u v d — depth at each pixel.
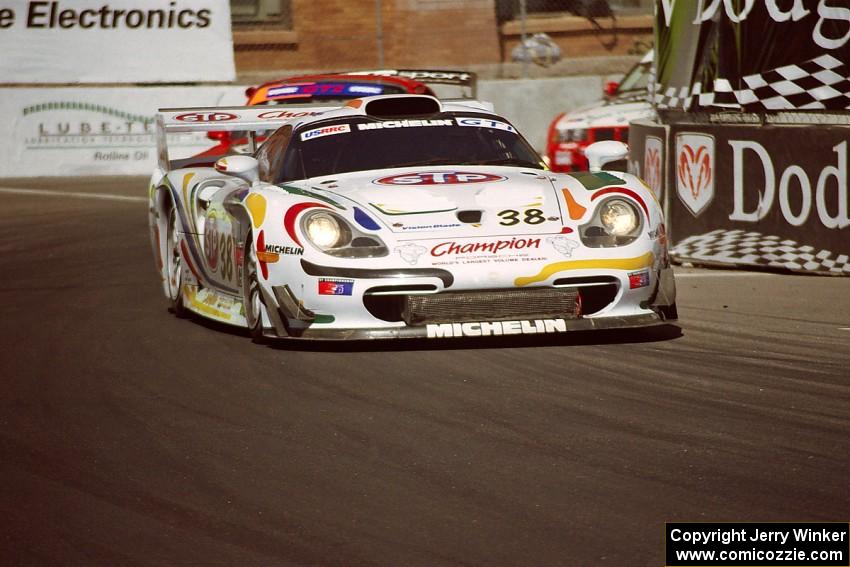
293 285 19.22
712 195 29.62
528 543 11.01
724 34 29.61
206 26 62.47
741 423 14.83
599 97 66.25
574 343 19.97
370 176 21.48
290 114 27.67
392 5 69.31
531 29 70.19
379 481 12.97
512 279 18.61
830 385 16.72
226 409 16.31
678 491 12.34
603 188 20.25
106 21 61.47
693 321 22.12
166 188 25.59
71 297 27.67
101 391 17.70
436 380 17.52
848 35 26.59
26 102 60.75
